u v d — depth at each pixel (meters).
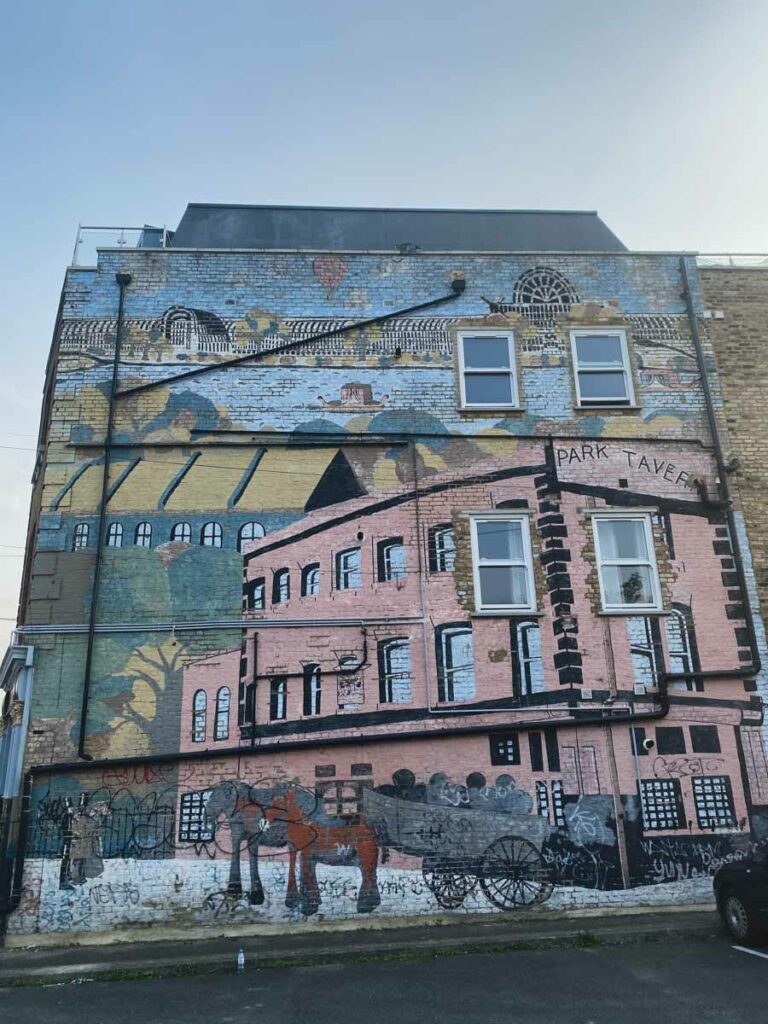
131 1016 7.97
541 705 12.61
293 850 11.77
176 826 11.73
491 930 10.91
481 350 14.53
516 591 13.23
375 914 11.58
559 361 14.45
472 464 13.74
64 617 12.50
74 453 13.33
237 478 13.43
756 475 14.12
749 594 13.42
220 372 13.92
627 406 14.25
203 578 12.88
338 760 12.17
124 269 14.34
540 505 13.59
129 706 12.18
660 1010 7.71
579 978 8.86
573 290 14.86
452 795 12.13
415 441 13.80
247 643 12.63
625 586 13.35
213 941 10.74
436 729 12.38
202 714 12.26
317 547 13.18
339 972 9.41
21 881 11.31
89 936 11.02
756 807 12.38
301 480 13.49
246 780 12.00
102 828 11.63
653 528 13.62
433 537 13.33
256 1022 7.69
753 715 12.80
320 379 14.02
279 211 17.16
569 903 11.83
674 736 12.59
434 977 9.08
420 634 12.84
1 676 13.14
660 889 11.96
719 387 14.52
